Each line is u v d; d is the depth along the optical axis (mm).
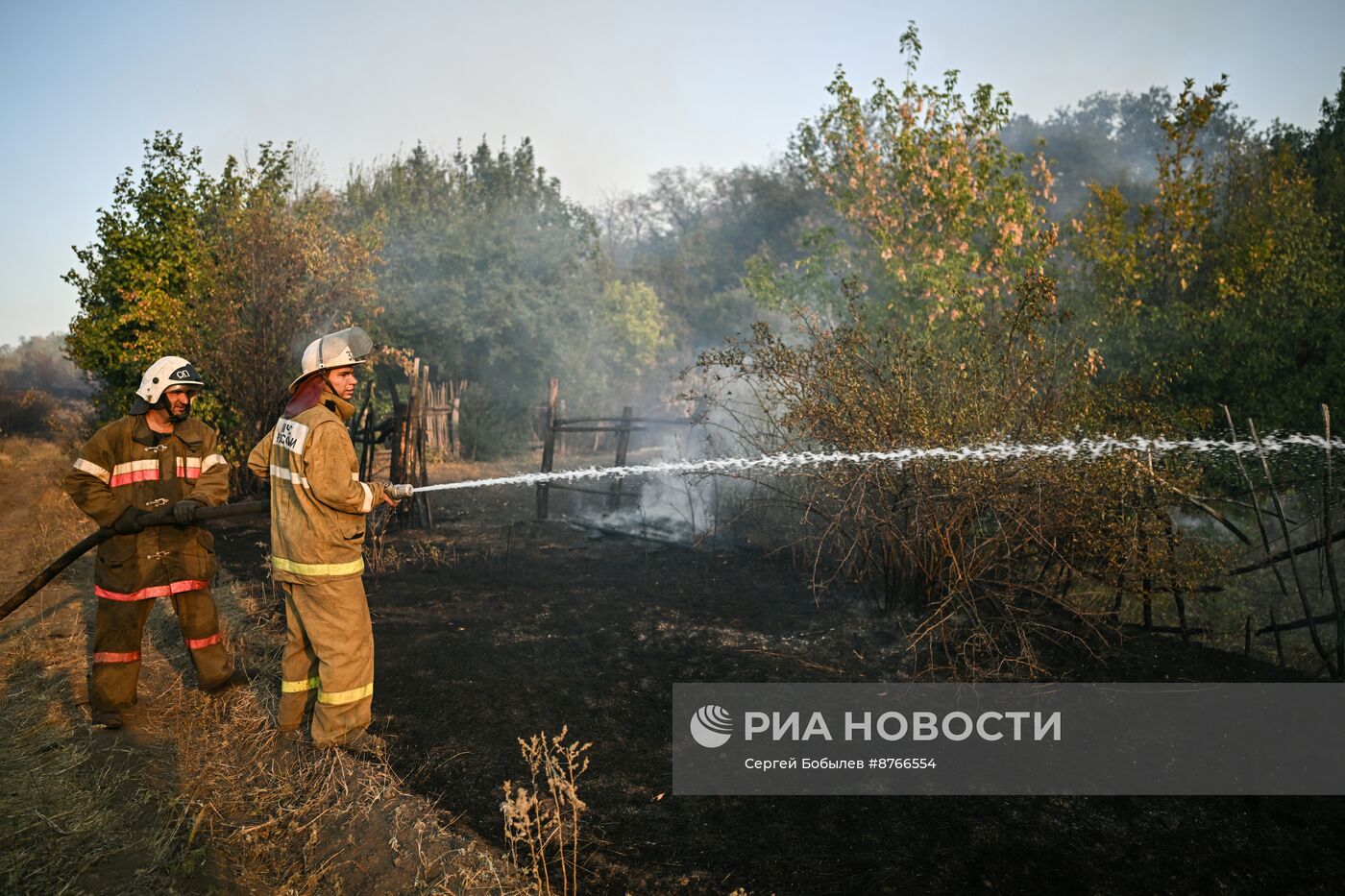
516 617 5824
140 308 10828
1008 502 4922
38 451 16594
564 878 2965
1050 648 4934
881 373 5645
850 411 5324
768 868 3062
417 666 4914
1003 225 8719
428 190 20734
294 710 4043
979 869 3061
